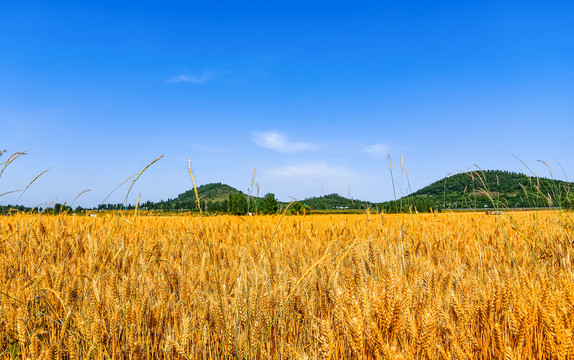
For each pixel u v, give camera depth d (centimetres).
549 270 300
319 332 170
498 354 150
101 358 171
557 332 136
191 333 196
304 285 230
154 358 200
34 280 233
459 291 214
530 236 504
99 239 407
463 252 445
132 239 390
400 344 159
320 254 385
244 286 197
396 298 148
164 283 253
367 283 223
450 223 673
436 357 158
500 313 179
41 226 475
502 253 389
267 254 345
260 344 168
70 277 260
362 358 142
